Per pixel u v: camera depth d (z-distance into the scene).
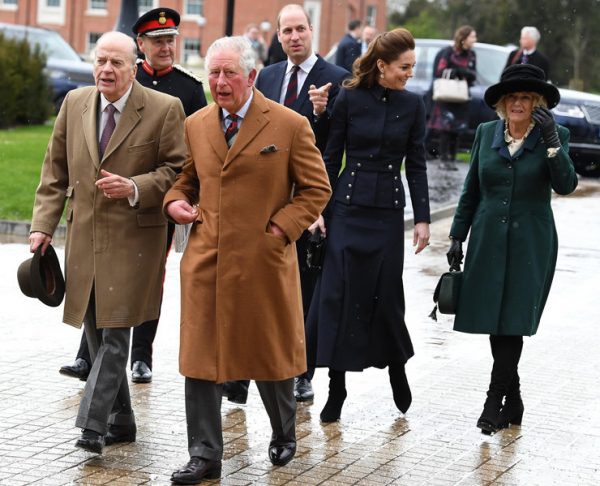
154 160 10.44
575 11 80.69
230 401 11.92
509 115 11.20
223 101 9.62
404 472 10.06
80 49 87.62
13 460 9.99
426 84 35.34
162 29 12.51
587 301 17.73
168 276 18.45
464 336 15.32
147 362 12.64
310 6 92.81
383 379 13.18
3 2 88.12
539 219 11.31
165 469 9.91
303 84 12.41
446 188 27.67
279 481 9.73
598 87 81.12
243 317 9.66
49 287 10.48
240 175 9.64
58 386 12.29
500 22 82.38
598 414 11.98
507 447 10.85
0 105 37.91
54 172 10.60
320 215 10.95
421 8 101.62
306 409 11.91
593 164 31.80
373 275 11.47
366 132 11.47
